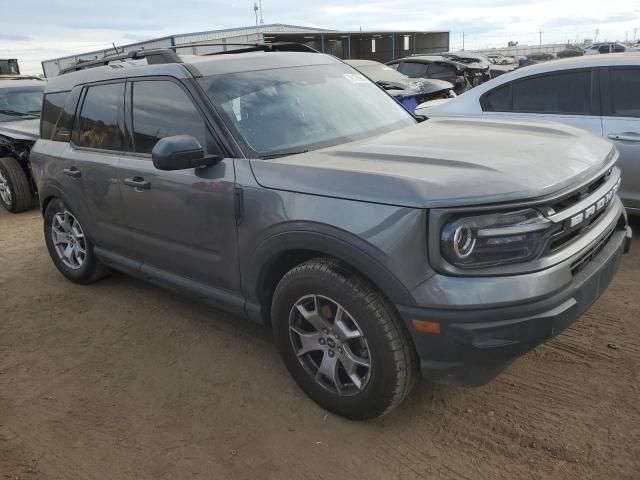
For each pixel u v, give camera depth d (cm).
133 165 363
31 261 570
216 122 313
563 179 244
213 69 345
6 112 874
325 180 259
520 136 313
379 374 255
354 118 356
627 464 241
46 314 437
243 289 312
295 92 353
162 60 366
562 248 243
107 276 492
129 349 373
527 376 308
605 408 277
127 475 258
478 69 1550
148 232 367
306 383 294
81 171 416
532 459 249
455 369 237
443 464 251
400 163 262
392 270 234
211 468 259
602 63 495
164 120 346
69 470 263
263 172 285
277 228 274
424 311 231
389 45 4003
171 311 426
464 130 340
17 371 354
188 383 328
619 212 304
